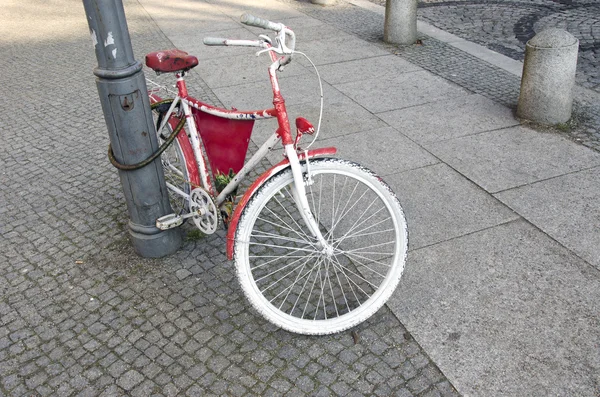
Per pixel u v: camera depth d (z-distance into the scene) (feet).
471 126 16.08
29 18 31.81
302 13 30.14
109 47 9.32
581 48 21.97
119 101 9.70
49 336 9.37
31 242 11.84
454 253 10.88
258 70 21.63
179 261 11.07
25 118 18.30
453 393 8.05
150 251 11.09
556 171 13.52
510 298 9.71
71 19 31.45
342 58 22.52
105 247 11.59
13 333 9.46
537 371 8.32
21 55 25.08
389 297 9.79
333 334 9.22
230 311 9.78
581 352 8.59
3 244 11.80
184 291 10.27
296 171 8.28
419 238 11.36
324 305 9.53
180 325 9.51
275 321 8.97
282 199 12.82
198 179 10.53
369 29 26.43
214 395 8.20
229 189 10.05
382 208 12.36
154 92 12.00
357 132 16.08
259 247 11.39
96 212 12.82
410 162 14.28
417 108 17.48
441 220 11.89
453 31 25.40
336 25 27.43
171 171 12.14
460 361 8.55
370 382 8.29
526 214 11.94
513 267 10.43
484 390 8.06
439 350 8.77
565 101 15.56
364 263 10.80
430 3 30.22
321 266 10.84
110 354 8.98
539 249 10.87
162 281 10.54
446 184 13.20
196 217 10.77
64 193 13.67
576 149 14.52
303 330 9.02
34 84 21.43
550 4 28.63
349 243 11.35
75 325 9.59
